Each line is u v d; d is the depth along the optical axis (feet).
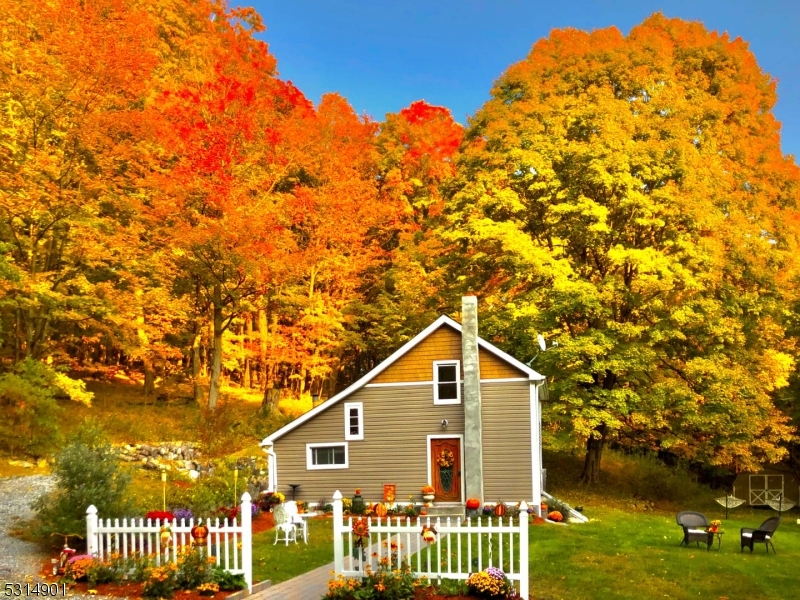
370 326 137.59
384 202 134.82
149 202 102.89
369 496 78.95
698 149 99.81
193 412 104.06
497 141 101.50
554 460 111.86
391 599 36.27
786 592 43.70
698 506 103.81
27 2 81.25
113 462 48.96
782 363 95.20
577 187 92.43
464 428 76.89
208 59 118.21
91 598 35.73
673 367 94.63
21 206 78.95
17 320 84.84
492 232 91.76
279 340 117.91
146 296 96.12
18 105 81.51
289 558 49.67
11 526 50.24
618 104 95.40
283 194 115.14
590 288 87.71
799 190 105.70
